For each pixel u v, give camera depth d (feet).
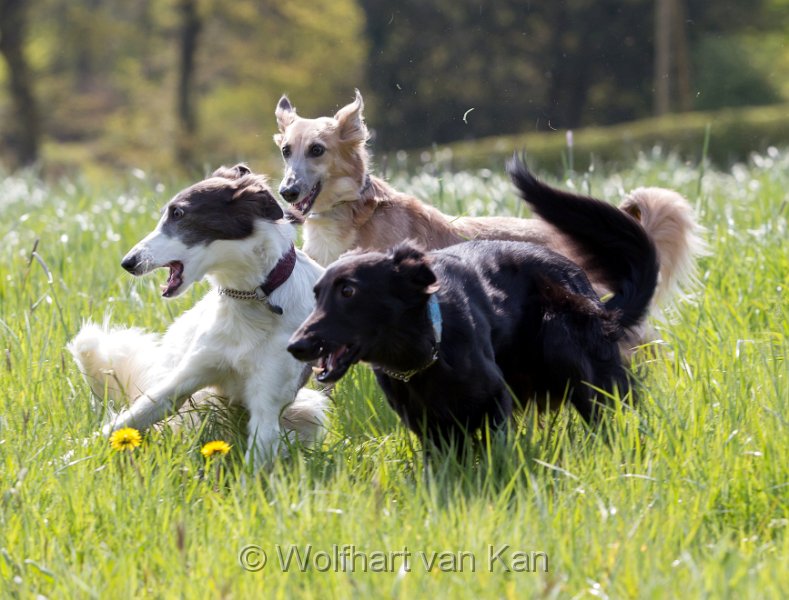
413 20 223.51
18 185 77.82
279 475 28.55
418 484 26.73
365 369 34.63
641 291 33.63
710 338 36.11
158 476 27.25
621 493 25.85
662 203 40.37
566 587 21.71
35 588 22.80
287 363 31.45
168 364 34.06
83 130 271.90
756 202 55.72
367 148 47.42
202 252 30.50
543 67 221.05
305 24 234.58
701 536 24.04
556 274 31.55
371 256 26.99
